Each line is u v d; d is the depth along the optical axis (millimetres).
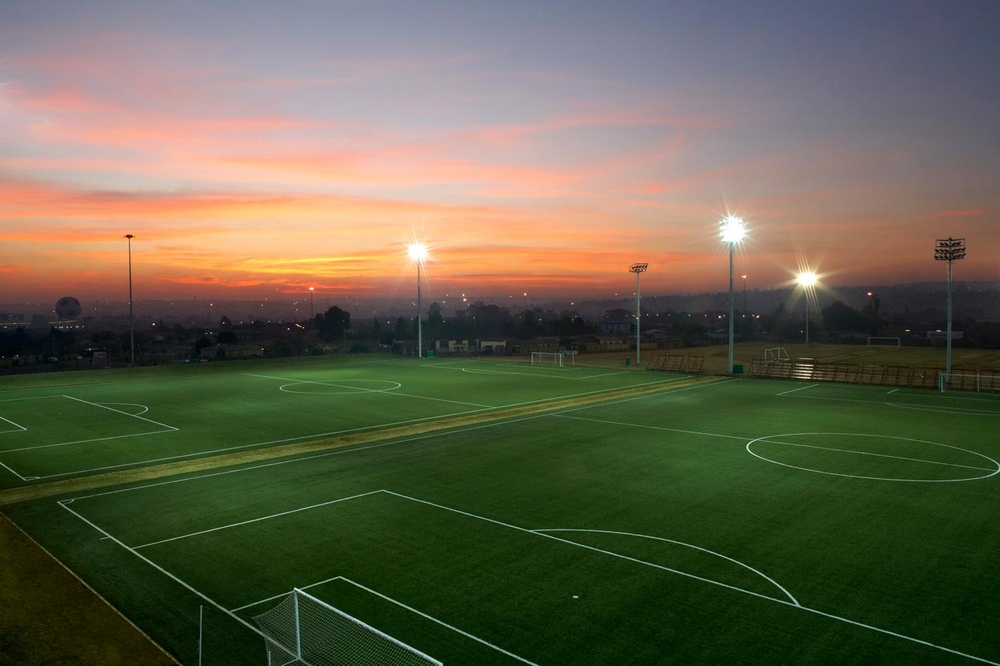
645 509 17812
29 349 87312
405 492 19594
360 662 9977
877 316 128125
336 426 30391
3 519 17219
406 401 38031
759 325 137625
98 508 18203
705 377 50000
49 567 13820
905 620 11469
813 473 21469
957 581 13070
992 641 10758
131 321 63500
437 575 13531
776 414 33062
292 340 106062
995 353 74250
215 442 27031
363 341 105188
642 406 35812
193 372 54344
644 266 59594
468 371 55094
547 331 123562
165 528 16531
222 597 12602
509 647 10617
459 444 26297
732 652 10430
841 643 10688
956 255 43281
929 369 51219
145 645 10625
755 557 14359
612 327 153875
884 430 28781
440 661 10156
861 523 16578
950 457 23625
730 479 20812
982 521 16688
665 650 10500
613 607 12016
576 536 15758
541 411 34219
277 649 10391
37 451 25484
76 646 10484
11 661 9891
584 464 22875
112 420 32156
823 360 64938
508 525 16578
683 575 13422
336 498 19016
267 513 17688
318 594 12656
